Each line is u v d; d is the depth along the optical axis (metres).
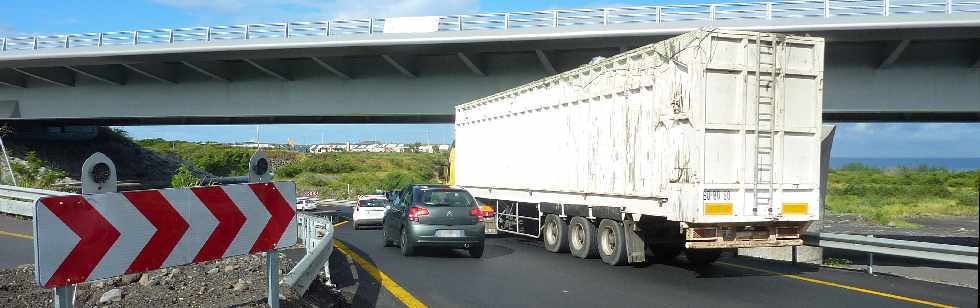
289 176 79.06
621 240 13.71
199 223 6.51
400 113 30.86
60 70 35.78
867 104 24.25
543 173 16.91
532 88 17.52
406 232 15.31
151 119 38.97
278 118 37.28
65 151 51.19
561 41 25.41
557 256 15.88
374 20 27.16
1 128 41.22
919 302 10.07
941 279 12.84
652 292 10.79
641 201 12.91
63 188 39.12
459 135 22.80
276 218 7.21
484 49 26.88
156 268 6.15
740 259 15.79
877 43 23.61
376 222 27.05
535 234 17.78
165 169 59.09
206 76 33.94
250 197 6.96
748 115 11.82
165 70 33.50
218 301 8.20
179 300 8.26
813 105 12.26
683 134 11.71
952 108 23.44
